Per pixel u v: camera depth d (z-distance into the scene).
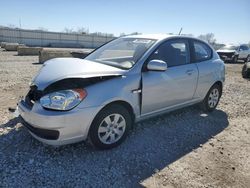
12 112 4.89
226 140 4.32
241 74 13.77
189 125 4.82
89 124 3.30
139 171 3.24
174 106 4.59
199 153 3.80
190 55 4.85
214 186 3.05
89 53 4.85
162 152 3.74
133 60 3.95
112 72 3.57
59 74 3.39
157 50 4.16
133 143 3.92
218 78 5.46
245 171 3.41
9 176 2.95
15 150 3.49
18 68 12.23
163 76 4.14
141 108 3.93
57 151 3.51
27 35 51.94
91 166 3.25
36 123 3.16
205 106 5.52
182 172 3.28
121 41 4.71
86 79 3.30
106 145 3.58
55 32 55.19
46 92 3.25
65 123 3.11
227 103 6.66
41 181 2.90
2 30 49.03
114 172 3.17
